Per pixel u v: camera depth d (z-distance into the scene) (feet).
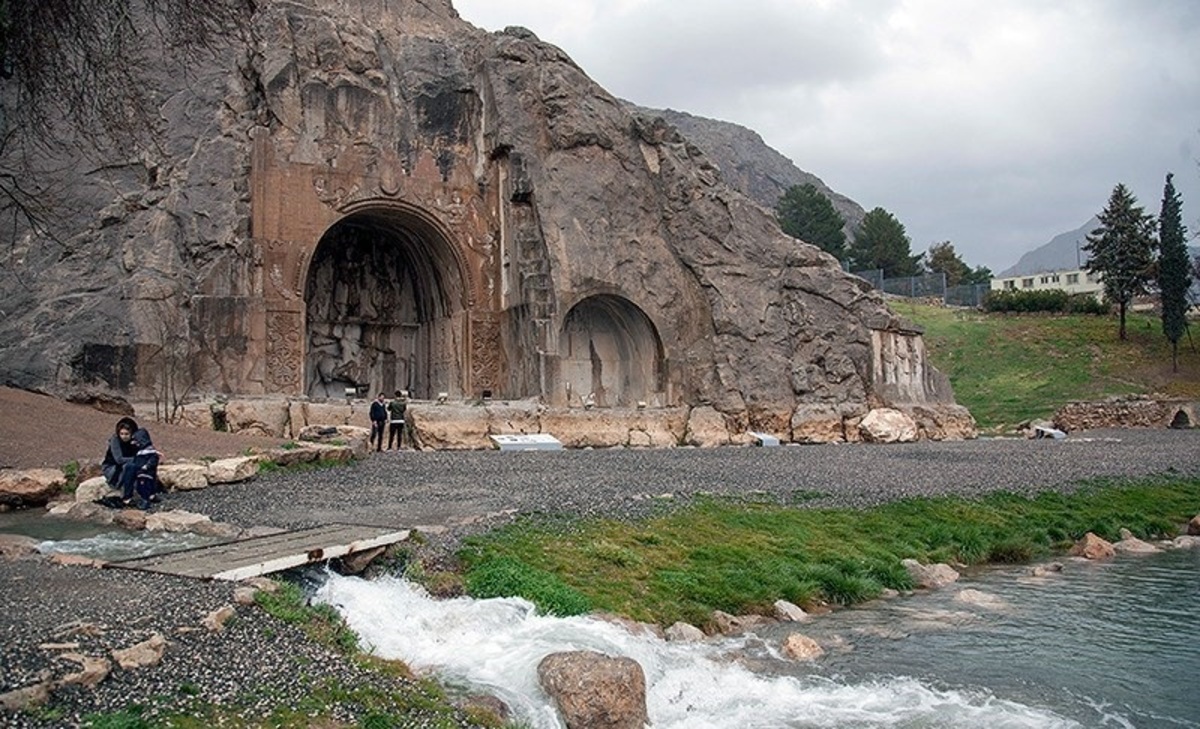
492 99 130.11
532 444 107.14
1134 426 176.76
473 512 53.52
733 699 33.17
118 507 51.42
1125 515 75.92
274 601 31.40
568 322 134.92
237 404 98.02
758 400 133.59
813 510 64.95
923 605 48.83
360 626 33.37
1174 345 214.69
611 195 134.31
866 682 35.81
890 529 62.59
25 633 25.30
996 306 272.10
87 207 104.27
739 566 49.57
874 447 122.11
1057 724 31.86
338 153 119.55
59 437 68.69
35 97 52.85
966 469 92.68
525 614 37.55
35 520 49.47
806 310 142.51
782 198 382.01
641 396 135.13
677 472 81.10
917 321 263.08
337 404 104.01
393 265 140.56
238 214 110.52
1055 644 41.60
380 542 41.52
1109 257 238.68
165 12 66.23
